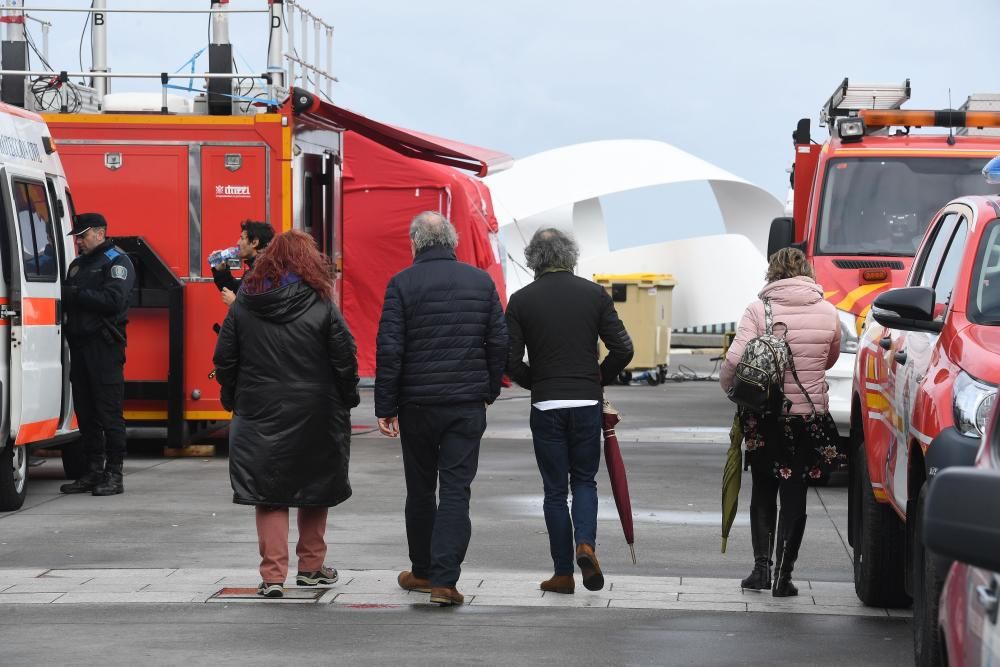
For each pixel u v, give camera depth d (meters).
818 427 16.09
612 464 16.72
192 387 29.70
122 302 23.98
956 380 11.77
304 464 15.94
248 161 29.77
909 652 13.78
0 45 32.66
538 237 16.56
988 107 30.83
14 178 22.72
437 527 15.70
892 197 27.84
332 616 15.16
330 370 16.06
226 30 32.19
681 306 89.12
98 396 24.08
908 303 13.36
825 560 18.86
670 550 19.41
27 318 22.50
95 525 21.17
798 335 16.12
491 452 31.33
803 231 29.48
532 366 16.33
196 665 13.09
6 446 22.19
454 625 14.77
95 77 34.00
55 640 14.05
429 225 16.08
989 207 13.98
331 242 33.28
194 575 17.34
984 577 6.98
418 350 15.81
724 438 34.47
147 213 29.78
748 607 15.75
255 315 15.89
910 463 12.93
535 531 20.80
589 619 15.09
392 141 40.38
